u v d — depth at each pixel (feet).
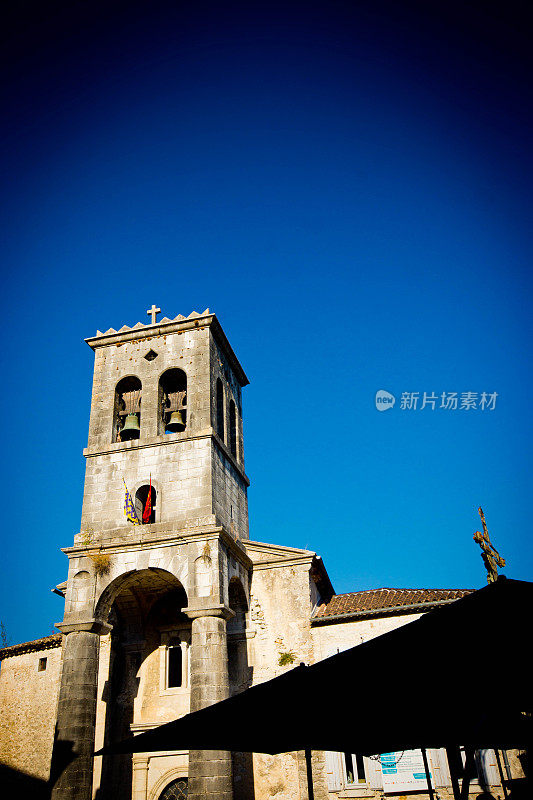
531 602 22.04
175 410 89.04
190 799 61.77
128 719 81.66
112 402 89.04
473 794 67.77
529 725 34.88
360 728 25.57
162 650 84.74
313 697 24.26
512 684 20.76
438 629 23.13
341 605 87.10
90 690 70.03
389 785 70.79
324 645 81.30
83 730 67.21
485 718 23.70
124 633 87.25
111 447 84.94
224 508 83.46
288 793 74.54
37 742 88.58
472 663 21.61
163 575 78.43
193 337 90.89
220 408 92.32
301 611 84.02
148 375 89.66
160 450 83.05
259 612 85.10
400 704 22.61
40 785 85.46
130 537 76.43
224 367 96.32
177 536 74.79
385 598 86.02
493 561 63.82
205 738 26.91
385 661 23.26
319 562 89.51
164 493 80.23
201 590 71.56
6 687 96.07
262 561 88.02
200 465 80.84
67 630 72.84
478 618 22.62
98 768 79.36
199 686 66.44
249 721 25.30
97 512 81.30
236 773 77.05
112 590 75.92
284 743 29.14
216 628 69.62
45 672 93.25
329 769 73.92
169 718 79.92
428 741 31.30
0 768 89.56
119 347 93.35
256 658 82.07
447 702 21.72
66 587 76.18
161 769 77.15
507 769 67.00
